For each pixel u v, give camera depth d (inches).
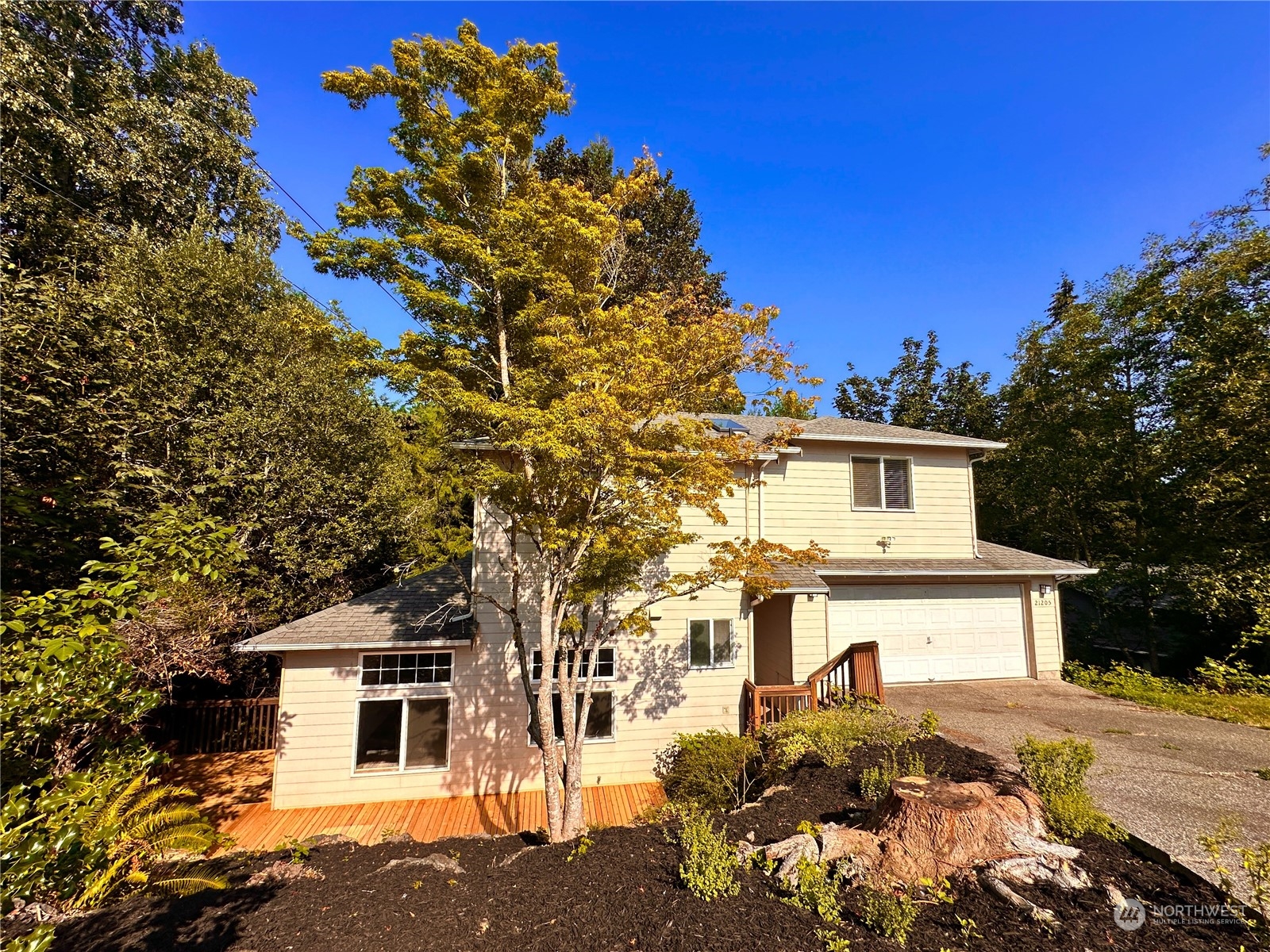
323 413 499.5
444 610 400.5
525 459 284.7
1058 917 140.9
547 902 170.4
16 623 171.0
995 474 784.9
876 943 135.0
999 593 512.4
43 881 157.3
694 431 269.1
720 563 305.6
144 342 426.6
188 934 155.9
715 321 269.0
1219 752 286.4
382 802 366.0
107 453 395.5
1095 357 653.9
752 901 156.5
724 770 309.1
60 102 522.0
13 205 464.4
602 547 249.4
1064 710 381.7
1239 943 131.3
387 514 572.7
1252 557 504.7
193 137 618.8
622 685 407.5
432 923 161.5
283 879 197.2
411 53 280.7
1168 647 650.2
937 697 422.6
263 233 719.7
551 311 284.2
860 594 487.5
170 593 273.3
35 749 199.0
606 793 380.8
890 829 173.6
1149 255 617.3
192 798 370.3
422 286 281.0
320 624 379.9
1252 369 516.7
